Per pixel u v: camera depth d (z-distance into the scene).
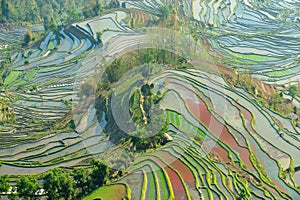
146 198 31.09
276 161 38.22
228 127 41.91
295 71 61.25
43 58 65.69
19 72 61.88
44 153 39.22
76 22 74.38
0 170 37.09
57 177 30.19
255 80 55.38
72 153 38.56
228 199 32.41
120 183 32.06
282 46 71.38
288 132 43.31
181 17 74.19
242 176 35.62
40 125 45.72
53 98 53.03
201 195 32.22
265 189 34.50
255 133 41.91
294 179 36.62
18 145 40.91
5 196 31.98
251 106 46.66
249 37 73.69
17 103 51.75
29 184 29.81
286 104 50.22
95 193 31.30
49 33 73.94
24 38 73.44
